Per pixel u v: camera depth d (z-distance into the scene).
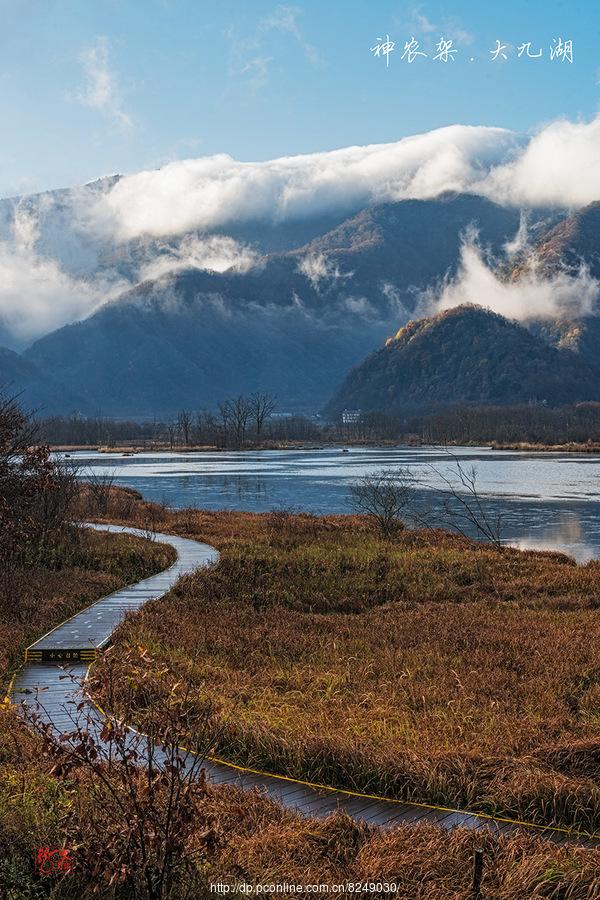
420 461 124.31
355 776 9.34
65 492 27.97
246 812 8.07
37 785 8.01
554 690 13.57
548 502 60.25
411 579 24.67
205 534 34.88
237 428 187.88
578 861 7.07
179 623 17.70
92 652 14.90
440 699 12.86
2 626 16.59
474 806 8.70
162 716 6.97
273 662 15.20
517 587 24.27
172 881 6.39
